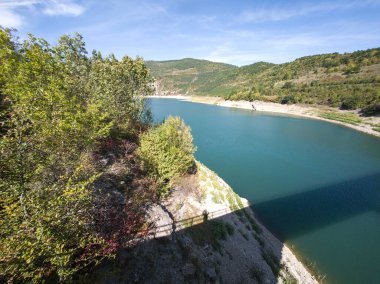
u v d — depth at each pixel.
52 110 9.74
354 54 169.25
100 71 20.30
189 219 17.05
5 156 6.70
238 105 153.88
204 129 75.12
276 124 89.50
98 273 9.31
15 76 9.66
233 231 19.02
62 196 7.27
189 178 22.16
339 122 93.12
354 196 32.16
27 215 6.54
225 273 14.82
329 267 19.75
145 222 13.29
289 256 20.41
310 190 33.50
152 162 18.19
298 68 189.75
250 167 41.59
